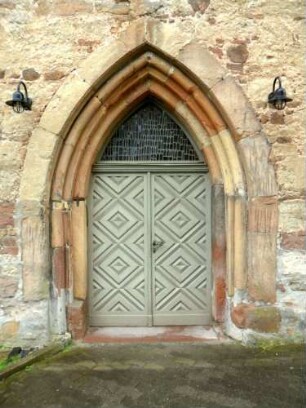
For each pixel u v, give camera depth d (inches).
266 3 143.3
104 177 163.9
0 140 142.6
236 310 149.7
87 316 164.2
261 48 143.6
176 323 167.8
